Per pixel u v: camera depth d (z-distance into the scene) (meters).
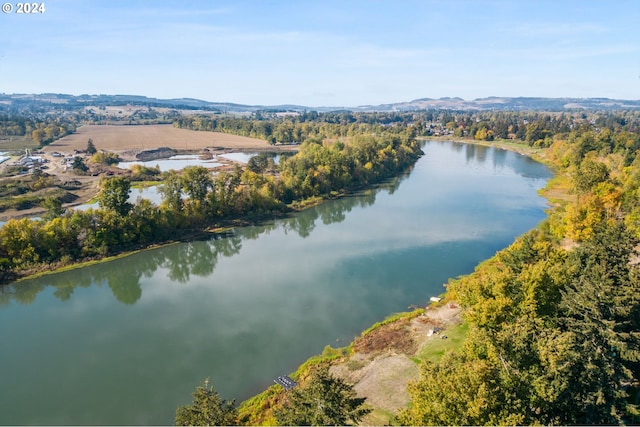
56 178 165.12
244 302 71.25
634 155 153.00
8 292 78.38
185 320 66.38
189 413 33.50
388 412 43.94
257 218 119.50
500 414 30.73
